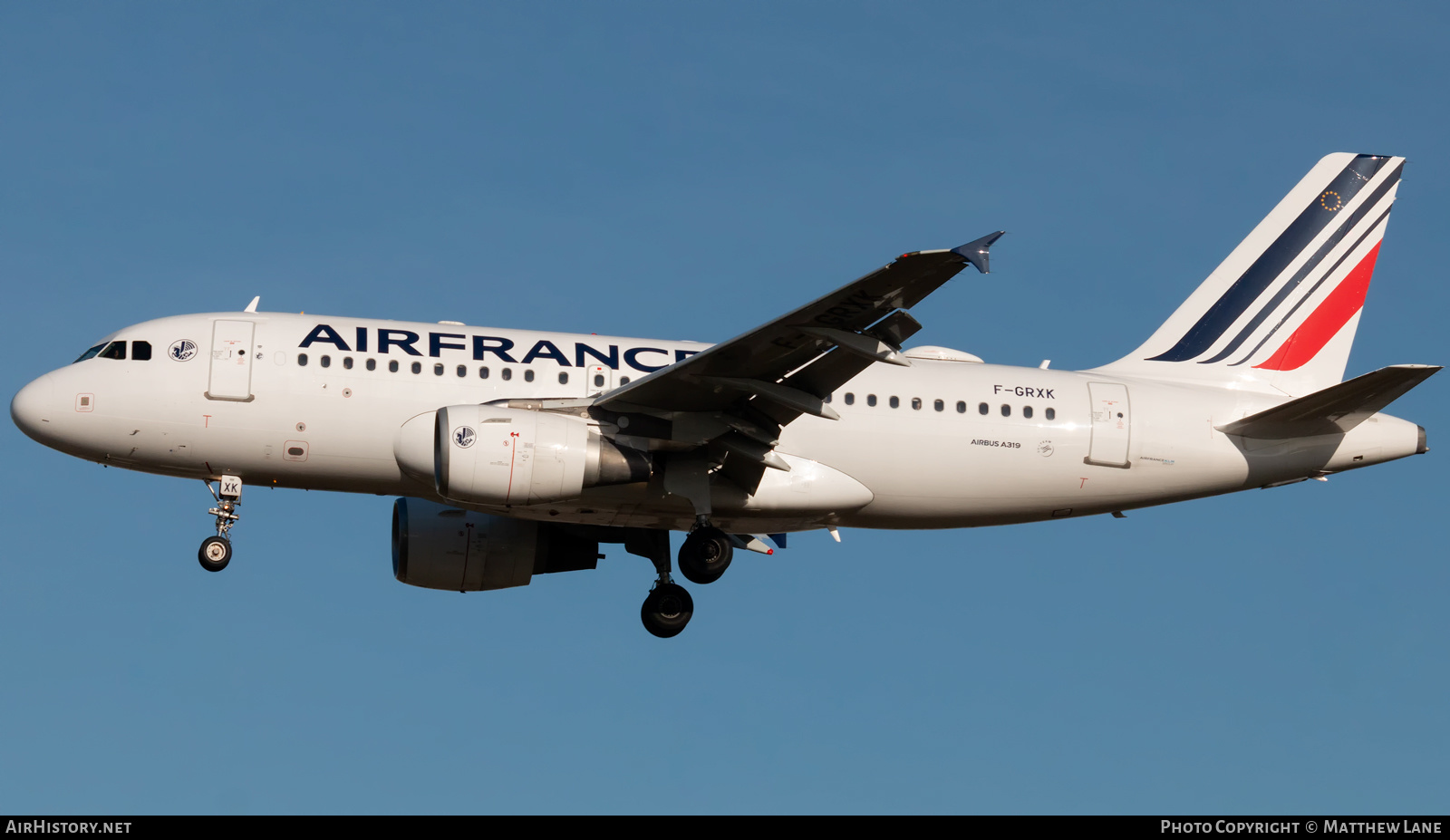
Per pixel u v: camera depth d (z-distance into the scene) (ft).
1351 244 289.33
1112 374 278.26
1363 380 244.01
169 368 237.45
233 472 241.55
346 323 245.65
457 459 226.58
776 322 209.46
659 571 265.34
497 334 249.34
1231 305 286.05
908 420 253.44
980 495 259.19
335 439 238.07
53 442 239.50
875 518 260.42
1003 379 262.88
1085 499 264.93
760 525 255.50
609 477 232.12
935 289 198.59
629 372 247.50
